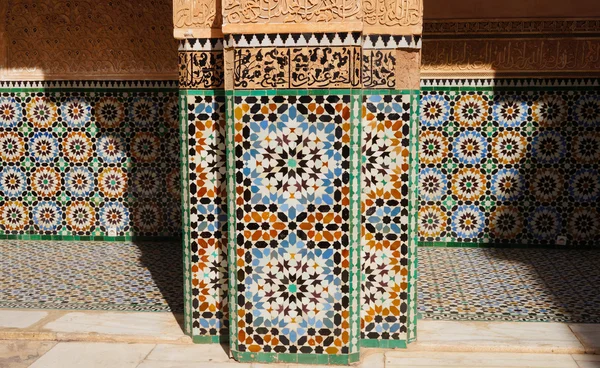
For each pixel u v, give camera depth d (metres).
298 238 2.28
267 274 2.31
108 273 3.48
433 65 3.97
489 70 3.94
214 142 2.41
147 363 2.33
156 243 4.19
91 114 4.15
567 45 3.86
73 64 4.12
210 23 2.34
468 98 3.98
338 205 2.25
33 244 4.16
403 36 2.30
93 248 4.05
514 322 2.68
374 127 2.35
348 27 2.16
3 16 4.11
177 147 4.13
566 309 2.86
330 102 2.20
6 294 3.08
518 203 4.03
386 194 2.38
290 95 2.21
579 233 4.00
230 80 2.24
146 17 4.04
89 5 4.06
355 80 2.21
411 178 2.37
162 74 4.08
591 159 3.92
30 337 2.54
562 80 3.89
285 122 2.23
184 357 2.39
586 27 3.82
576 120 3.90
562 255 3.88
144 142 4.15
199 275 2.49
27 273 3.48
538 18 3.86
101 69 4.11
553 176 3.97
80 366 2.30
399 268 2.41
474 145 4.02
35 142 4.19
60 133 4.18
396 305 2.43
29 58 4.13
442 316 2.77
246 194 2.27
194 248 2.47
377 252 2.41
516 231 4.06
